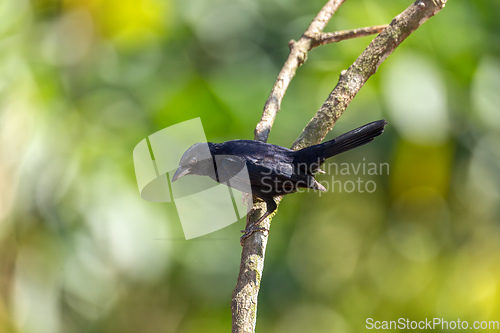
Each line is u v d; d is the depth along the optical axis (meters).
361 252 12.67
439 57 10.12
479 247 11.02
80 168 9.25
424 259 12.00
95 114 10.12
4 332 8.73
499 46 10.35
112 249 9.00
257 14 11.53
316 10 11.61
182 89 10.70
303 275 12.41
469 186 10.36
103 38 10.68
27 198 8.98
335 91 6.91
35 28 10.35
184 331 11.78
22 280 8.89
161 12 10.82
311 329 12.12
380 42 6.74
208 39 11.30
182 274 10.97
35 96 9.57
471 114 10.05
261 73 11.22
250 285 5.61
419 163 10.02
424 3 6.64
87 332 9.98
